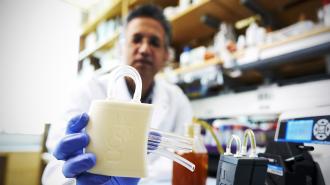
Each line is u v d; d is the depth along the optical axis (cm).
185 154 60
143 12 122
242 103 142
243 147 41
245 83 178
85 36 287
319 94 107
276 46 114
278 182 44
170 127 131
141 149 35
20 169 191
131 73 39
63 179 60
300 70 156
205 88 184
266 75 153
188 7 162
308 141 48
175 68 185
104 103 36
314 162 45
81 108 101
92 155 35
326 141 45
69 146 37
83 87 109
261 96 132
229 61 134
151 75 122
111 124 35
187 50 178
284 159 45
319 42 99
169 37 136
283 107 120
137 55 117
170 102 134
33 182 185
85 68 257
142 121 35
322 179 43
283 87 123
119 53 216
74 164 35
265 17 148
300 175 43
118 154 34
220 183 41
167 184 76
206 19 164
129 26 124
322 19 112
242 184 36
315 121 48
